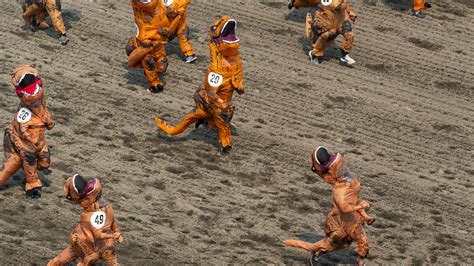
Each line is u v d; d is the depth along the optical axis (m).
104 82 45.28
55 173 38.88
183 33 47.06
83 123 42.22
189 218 37.19
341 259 35.84
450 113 45.72
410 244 36.88
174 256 34.75
